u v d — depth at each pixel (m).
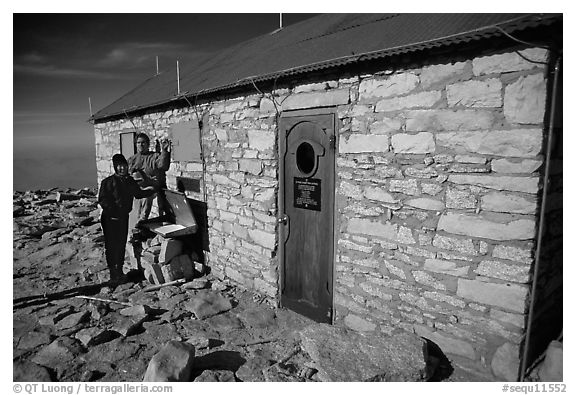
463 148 2.98
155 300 5.01
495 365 2.98
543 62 2.55
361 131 3.62
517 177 2.74
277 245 4.75
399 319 3.54
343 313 4.04
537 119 2.62
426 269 3.30
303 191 4.30
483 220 2.94
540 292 3.01
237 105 5.00
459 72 2.93
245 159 5.01
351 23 5.07
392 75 3.33
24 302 4.98
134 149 7.89
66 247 7.41
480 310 3.03
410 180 3.32
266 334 4.13
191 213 5.77
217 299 4.91
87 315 4.50
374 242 3.65
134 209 7.26
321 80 3.89
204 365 3.46
